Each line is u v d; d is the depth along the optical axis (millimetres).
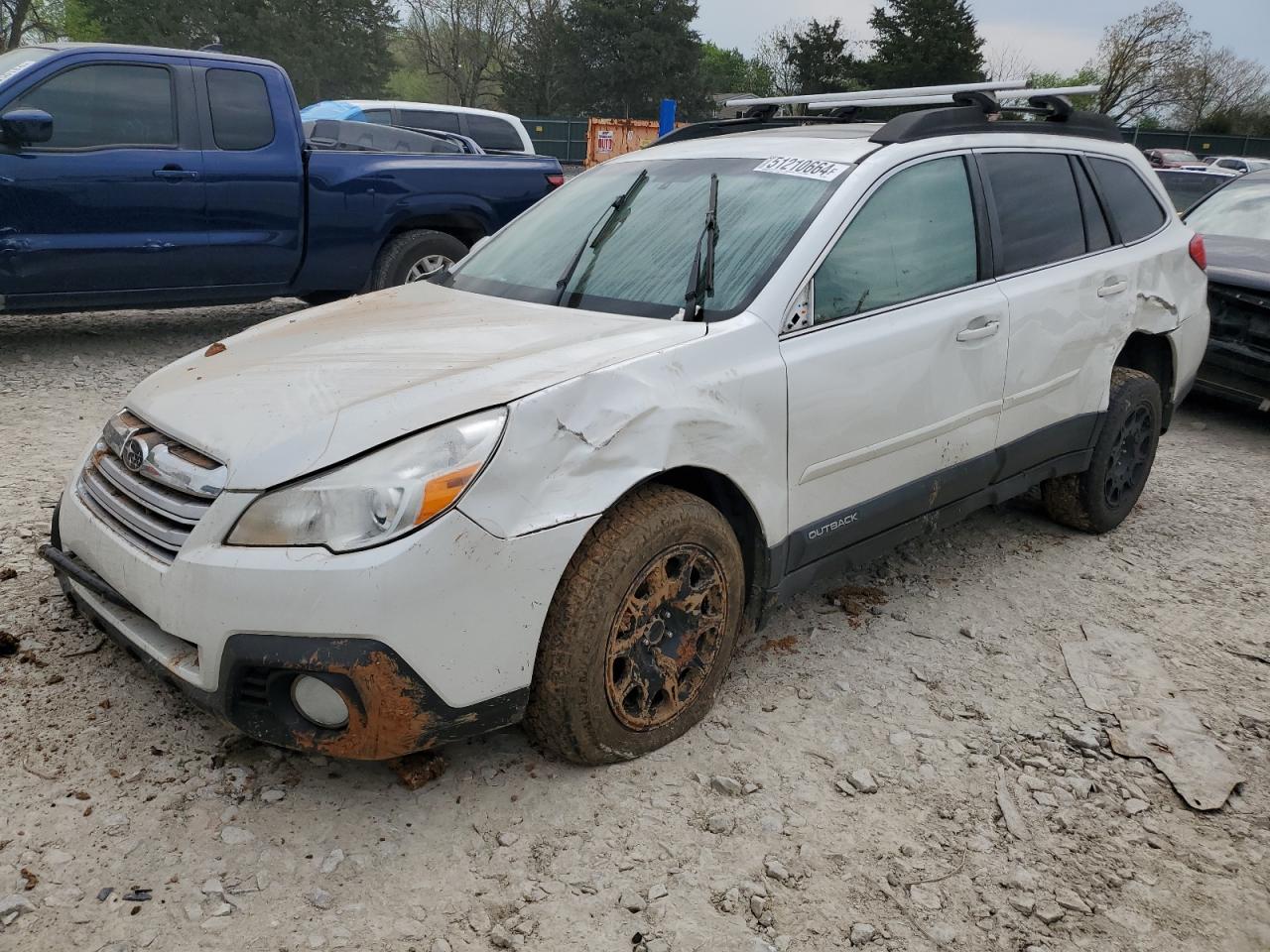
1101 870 2639
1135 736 3230
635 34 52031
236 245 7117
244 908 2322
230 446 2512
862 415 3289
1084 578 4406
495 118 14539
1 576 3707
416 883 2434
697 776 2879
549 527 2494
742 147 3863
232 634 2375
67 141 6387
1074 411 4328
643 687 2838
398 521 2336
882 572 4359
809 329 3172
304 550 2346
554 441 2520
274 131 7180
